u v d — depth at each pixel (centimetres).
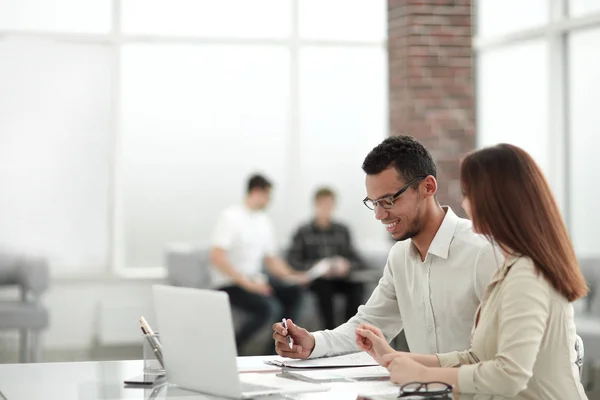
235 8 957
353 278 820
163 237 950
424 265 307
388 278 326
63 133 927
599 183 790
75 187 930
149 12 941
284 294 843
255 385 258
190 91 952
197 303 249
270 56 969
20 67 916
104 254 935
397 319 330
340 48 981
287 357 303
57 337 904
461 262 301
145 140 945
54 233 925
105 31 932
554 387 255
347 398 245
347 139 985
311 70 977
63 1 923
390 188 288
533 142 865
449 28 800
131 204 945
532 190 252
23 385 269
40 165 922
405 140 292
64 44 926
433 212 302
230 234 799
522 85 877
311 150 980
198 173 957
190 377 258
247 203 817
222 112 960
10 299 843
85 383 272
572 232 821
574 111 818
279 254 904
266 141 970
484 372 245
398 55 808
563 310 254
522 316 246
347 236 864
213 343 246
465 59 802
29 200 920
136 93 943
